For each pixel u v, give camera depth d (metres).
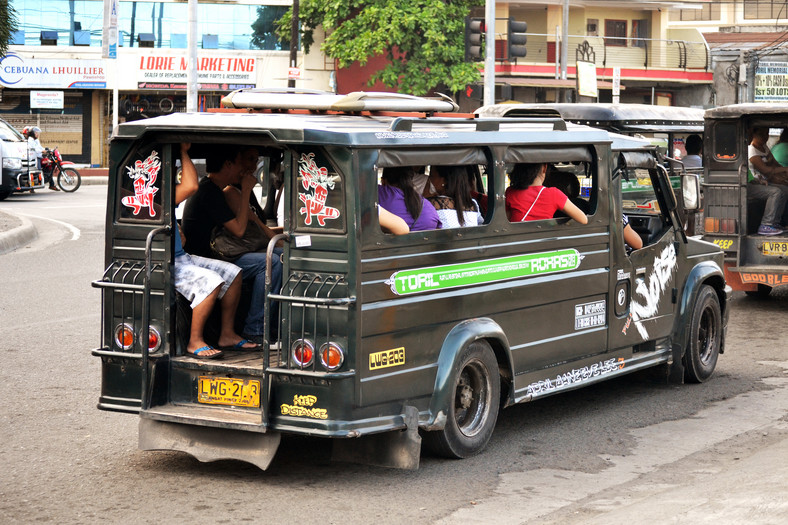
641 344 8.98
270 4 43.34
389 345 6.26
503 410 8.50
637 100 51.09
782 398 8.92
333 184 6.03
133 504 6.08
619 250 8.38
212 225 7.26
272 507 6.03
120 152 6.75
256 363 6.50
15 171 28.17
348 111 6.91
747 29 64.62
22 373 9.41
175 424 6.59
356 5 40.38
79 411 8.20
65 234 20.34
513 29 24.69
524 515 5.93
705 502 5.67
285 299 6.11
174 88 42.88
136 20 42.44
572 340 7.89
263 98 7.20
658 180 9.08
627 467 6.92
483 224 7.04
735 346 11.22
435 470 6.79
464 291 6.83
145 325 6.59
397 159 6.27
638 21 50.47
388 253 6.21
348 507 6.05
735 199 13.65
